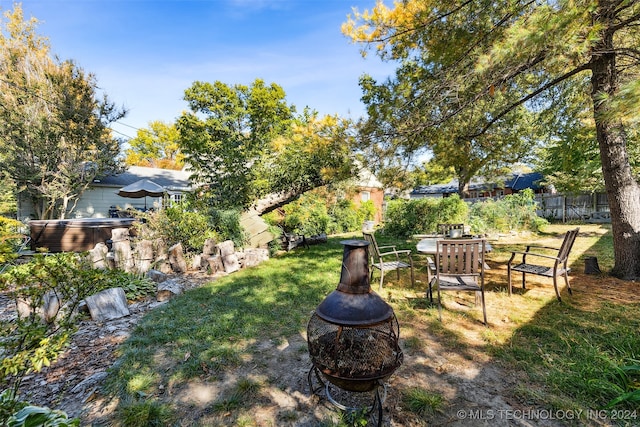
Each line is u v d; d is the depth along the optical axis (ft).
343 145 17.39
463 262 11.51
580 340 9.52
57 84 40.27
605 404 6.72
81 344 10.25
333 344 7.35
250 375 8.25
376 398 6.59
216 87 51.75
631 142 27.40
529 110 21.25
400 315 12.19
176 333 10.68
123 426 6.42
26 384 7.95
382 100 17.02
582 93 18.35
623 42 13.92
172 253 20.38
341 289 6.89
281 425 6.45
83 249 28.45
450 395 7.29
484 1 12.19
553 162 43.24
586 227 41.78
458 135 19.06
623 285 15.20
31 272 7.17
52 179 39.68
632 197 15.97
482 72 11.62
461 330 10.75
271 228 28.84
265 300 14.16
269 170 28.91
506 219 37.09
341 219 49.03
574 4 8.26
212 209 25.73
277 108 56.54
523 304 13.08
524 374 8.01
